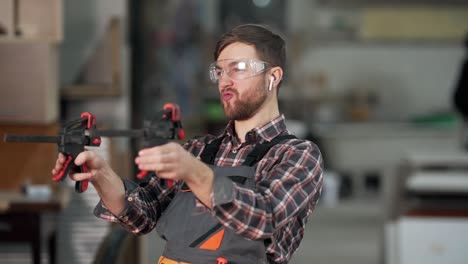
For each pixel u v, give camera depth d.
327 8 10.61
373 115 10.63
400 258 5.37
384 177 5.72
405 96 10.75
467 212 5.36
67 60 5.02
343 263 6.41
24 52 4.44
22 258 4.53
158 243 6.84
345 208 9.04
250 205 1.94
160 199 2.34
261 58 2.24
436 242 5.32
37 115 4.45
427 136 9.90
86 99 5.06
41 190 4.21
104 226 4.58
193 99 10.30
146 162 1.79
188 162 1.84
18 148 4.46
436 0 10.61
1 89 4.45
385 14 10.60
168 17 10.29
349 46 10.68
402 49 10.73
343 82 10.69
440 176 5.50
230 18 10.61
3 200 4.00
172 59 10.27
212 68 2.28
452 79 10.77
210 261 2.14
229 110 2.26
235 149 2.27
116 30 4.95
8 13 4.39
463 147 6.76
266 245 2.16
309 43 10.60
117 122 5.08
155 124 1.90
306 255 6.69
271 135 2.26
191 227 2.17
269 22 10.65
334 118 10.41
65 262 4.58
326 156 9.93
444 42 10.71
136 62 9.33
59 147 1.96
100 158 2.02
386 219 5.71
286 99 10.46
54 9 4.48
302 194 2.08
